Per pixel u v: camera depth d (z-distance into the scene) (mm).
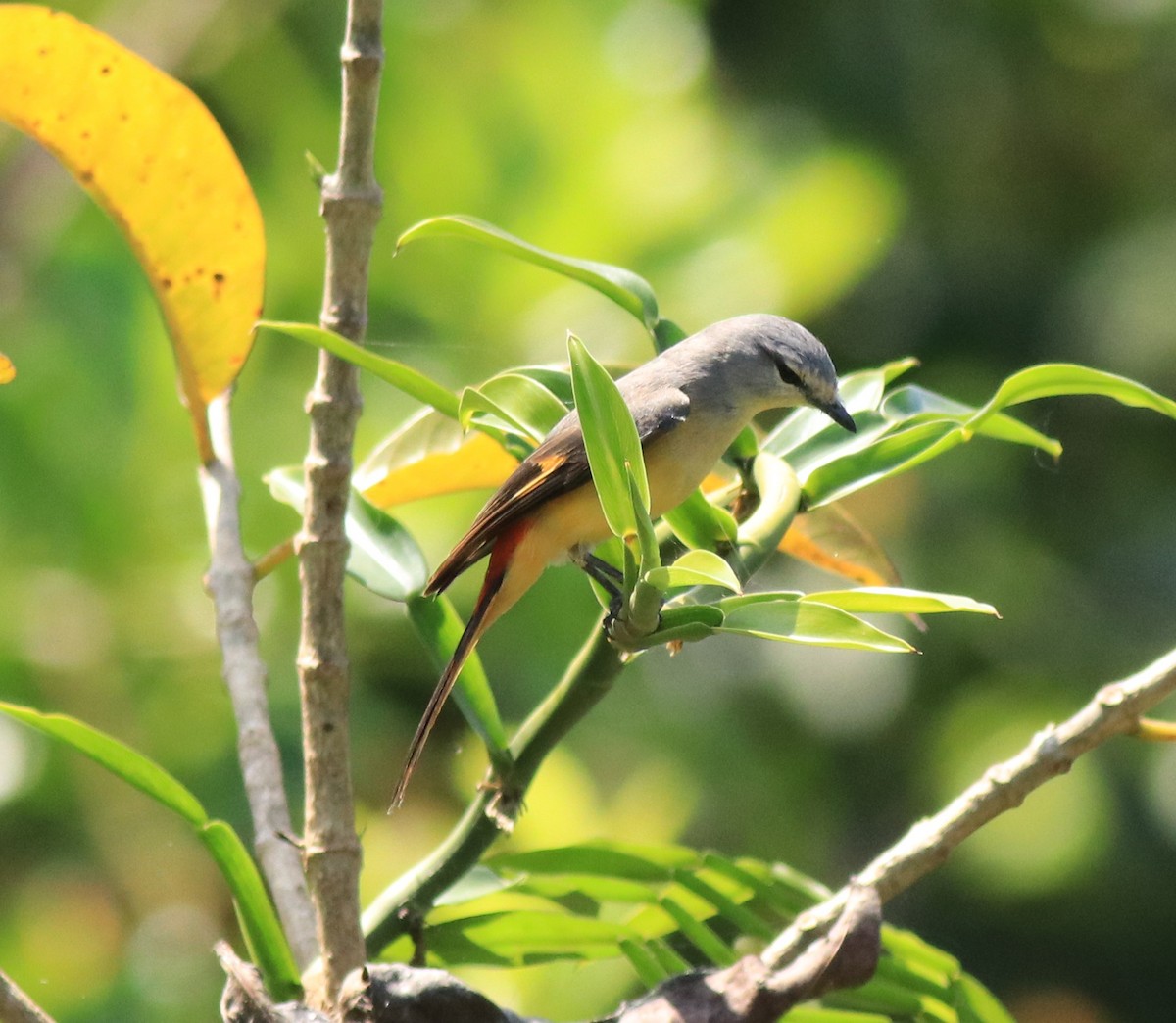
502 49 11086
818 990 3451
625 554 3803
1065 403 16312
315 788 4191
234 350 5145
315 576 4246
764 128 15898
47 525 9461
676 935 6441
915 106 16562
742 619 3840
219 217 4914
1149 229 16641
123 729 9734
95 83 4602
